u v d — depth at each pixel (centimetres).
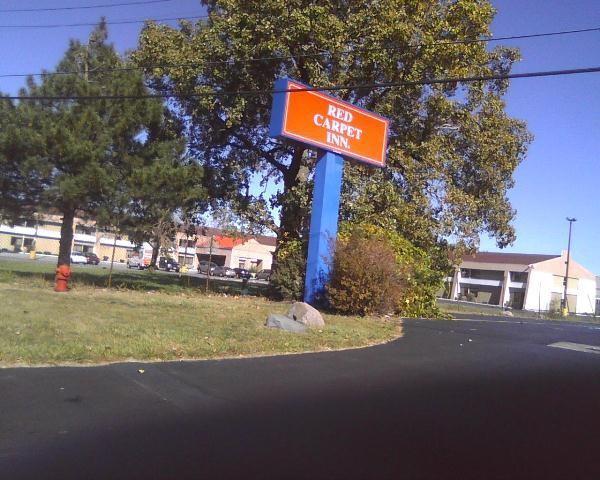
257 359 934
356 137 1773
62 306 1334
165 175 1930
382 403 714
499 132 2391
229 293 2308
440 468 516
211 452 530
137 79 2011
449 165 2289
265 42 2016
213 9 2417
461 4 2080
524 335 1462
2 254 7394
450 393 782
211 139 2508
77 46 2098
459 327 1540
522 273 7475
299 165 2419
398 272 1650
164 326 1140
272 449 543
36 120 1878
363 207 2041
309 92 1670
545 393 810
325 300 1677
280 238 2286
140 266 7162
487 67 2411
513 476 505
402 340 1227
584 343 1383
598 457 562
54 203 1941
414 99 2228
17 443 533
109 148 1922
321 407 685
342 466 509
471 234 2277
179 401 684
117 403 662
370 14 2012
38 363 807
